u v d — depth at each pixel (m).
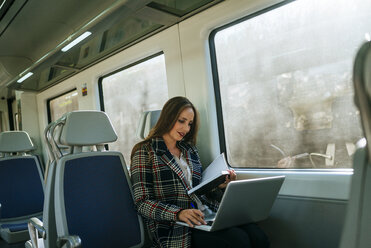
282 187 1.85
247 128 2.10
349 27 1.65
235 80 2.14
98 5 2.84
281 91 1.92
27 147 3.35
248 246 1.51
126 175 1.98
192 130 2.09
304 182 1.76
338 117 1.70
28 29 3.39
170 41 2.43
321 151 1.76
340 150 1.70
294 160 1.88
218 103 2.23
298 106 1.85
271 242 1.91
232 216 1.51
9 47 3.86
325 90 1.74
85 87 3.47
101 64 3.20
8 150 3.23
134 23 2.34
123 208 1.89
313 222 1.72
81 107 3.56
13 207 3.20
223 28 2.16
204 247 1.63
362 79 0.41
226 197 1.36
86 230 1.71
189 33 2.29
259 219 1.74
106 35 2.56
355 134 1.65
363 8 1.60
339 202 1.62
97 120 1.92
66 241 1.56
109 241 1.78
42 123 4.52
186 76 2.33
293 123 1.87
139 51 2.71
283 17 1.88
